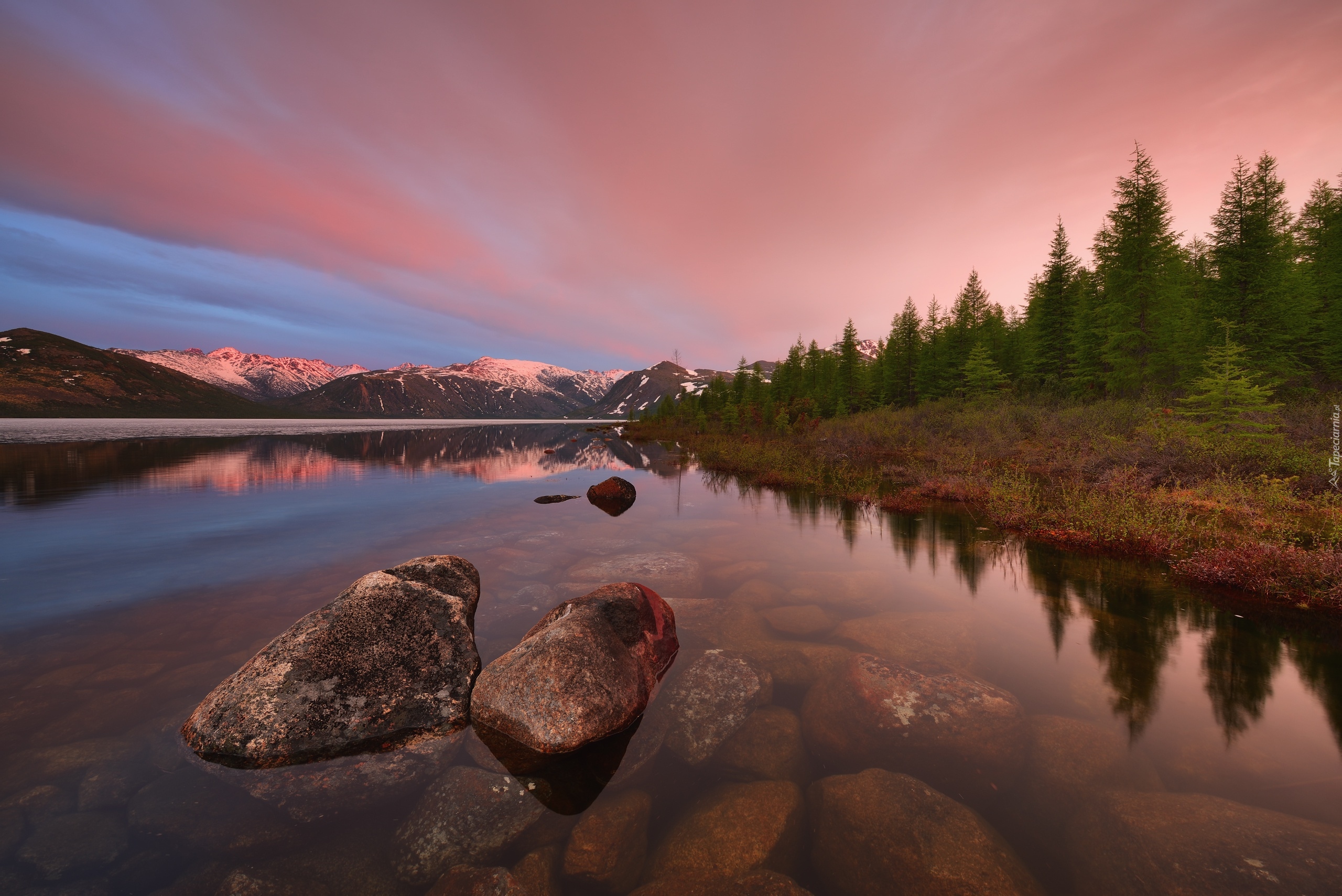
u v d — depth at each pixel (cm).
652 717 415
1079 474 1225
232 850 289
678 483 1836
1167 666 461
